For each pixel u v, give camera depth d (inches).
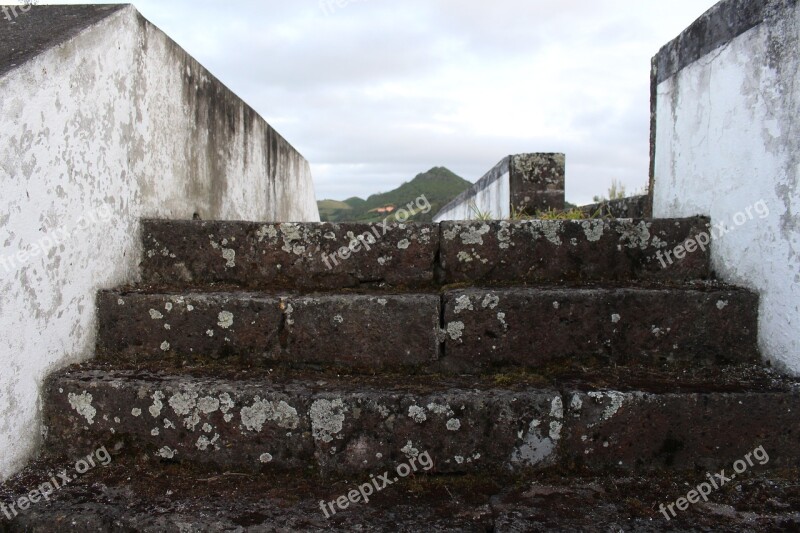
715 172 99.5
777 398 72.5
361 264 102.8
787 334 80.4
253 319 88.4
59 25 88.2
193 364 87.2
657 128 124.6
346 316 87.4
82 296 85.8
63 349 81.6
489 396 74.5
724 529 61.2
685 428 73.0
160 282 103.6
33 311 74.8
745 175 90.1
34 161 74.2
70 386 76.7
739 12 91.6
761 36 85.7
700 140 104.7
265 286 102.1
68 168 81.7
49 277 77.9
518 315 87.0
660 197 122.7
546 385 78.7
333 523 63.3
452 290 93.5
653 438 73.3
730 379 79.4
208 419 75.4
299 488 71.2
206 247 103.8
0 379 69.1
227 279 104.3
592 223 101.5
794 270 78.7
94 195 88.5
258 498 68.6
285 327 88.0
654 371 84.0
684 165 111.1
